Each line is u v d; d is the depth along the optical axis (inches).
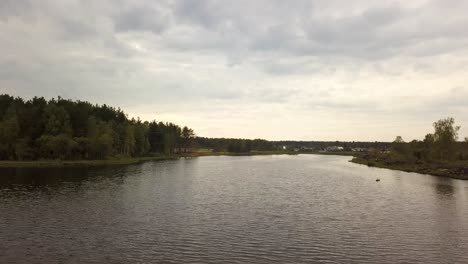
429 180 3762.3
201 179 3703.3
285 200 2426.2
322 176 4202.8
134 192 2682.1
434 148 5851.4
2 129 5083.7
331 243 1441.9
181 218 1841.8
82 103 7145.7
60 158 5285.4
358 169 5428.2
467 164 4911.4
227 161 7578.7
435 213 2012.8
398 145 7150.6
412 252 1343.5
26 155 5098.4
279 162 7465.6
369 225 1733.5
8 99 6466.5
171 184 3218.5
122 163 5772.6
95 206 2112.5
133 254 1280.8
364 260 1255.5
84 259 1222.9
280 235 1547.7
